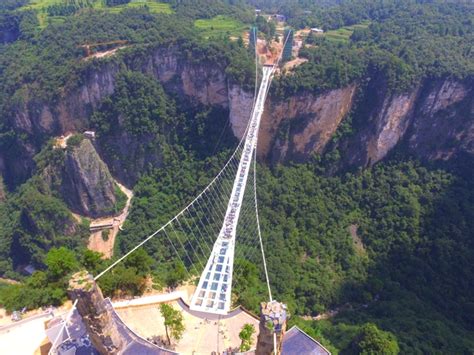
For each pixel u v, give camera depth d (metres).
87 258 50.50
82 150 97.25
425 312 65.50
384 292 72.94
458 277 76.12
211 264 55.97
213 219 80.81
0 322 41.94
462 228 83.81
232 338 42.03
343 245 82.50
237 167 93.44
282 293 66.12
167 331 40.03
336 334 56.03
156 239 83.81
